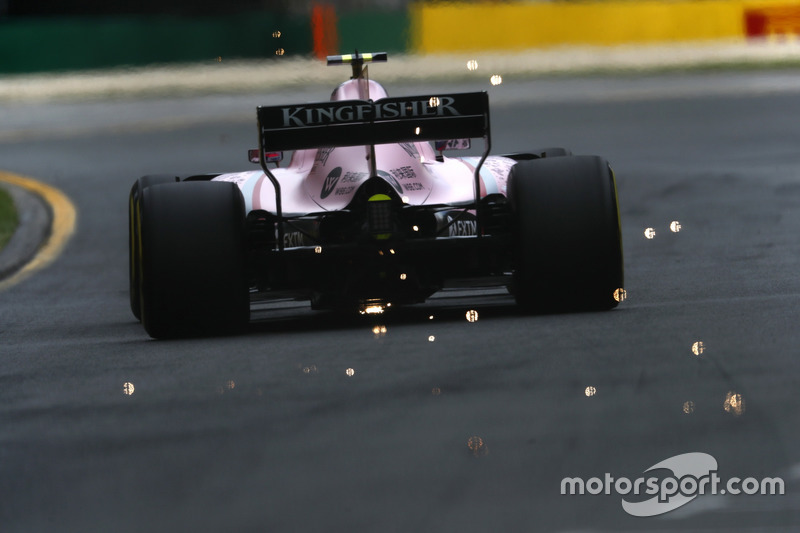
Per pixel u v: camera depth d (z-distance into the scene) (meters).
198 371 19.44
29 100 135.12
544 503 11.55
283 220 24.19
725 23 163.50
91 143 90.75
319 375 18.25
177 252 23.19
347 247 23.08
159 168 73.94
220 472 13.16
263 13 151.25
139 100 128.75
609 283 23.39
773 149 68.69
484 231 24.62
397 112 22.59
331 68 132.75
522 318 23.36
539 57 153.25
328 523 11.27
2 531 11.72
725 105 96.31
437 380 17.28
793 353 17.66
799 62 138.50
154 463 13.73
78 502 12.45
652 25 161.50
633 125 85.38
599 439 13.59
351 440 14.18
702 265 33.28
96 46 156.88
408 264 24.09
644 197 53.16
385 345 20.80
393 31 153.12
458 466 12.84
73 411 16.88
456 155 70.38
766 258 33.47
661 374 16.75
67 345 24.97
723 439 13.33
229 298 23.28
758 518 11.05
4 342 27.17
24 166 79.00
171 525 11.49
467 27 155.12
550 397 15.76
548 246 23.25
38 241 49.97
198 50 152.62
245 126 96.88
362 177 24.12
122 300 35.59
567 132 82.69
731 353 17.95
